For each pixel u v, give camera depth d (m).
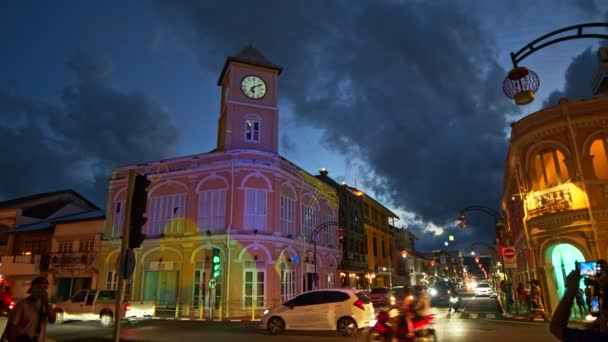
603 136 17.86
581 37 6.59
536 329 15.72
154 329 17.28
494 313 24.22
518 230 26.83
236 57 30.83
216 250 21.00
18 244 34.66
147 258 27.80
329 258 35.50
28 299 6.00
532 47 6.92
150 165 29.91
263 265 25.81
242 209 26.25
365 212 50.44
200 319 22.12
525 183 20.56
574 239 17.77
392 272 60.16
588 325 4.83
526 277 26.02
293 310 15.45
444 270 97.50
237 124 29.73
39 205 39.00
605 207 17.22
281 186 28.38
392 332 10.53
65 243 32.31
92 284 29.36
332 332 15.81
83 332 16.12
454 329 16.25
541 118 19.53
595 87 22.97
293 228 29.52
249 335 15.17
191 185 27.84
